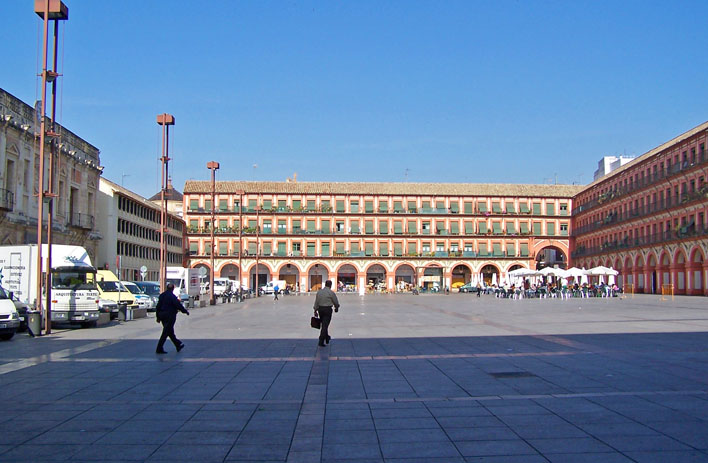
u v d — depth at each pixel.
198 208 95.56
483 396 10.53
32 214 42.59
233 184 97.25
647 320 28.27
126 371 13.55
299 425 8.68
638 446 7.45
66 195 49.09
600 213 86.81
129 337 21.78
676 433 8.02
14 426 8.70
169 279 50.53
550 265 104.69
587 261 91.31
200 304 47.09
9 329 20.81
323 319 18.27
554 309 39.72
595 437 7.87
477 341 19.30
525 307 43.12
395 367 13.89
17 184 40.56
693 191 60.09
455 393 10.83
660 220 67.94
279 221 96.06
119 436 8.16
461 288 90.38
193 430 8.44
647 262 71.00
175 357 15.94
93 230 54.72
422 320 29.62
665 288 67.44
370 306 46.12
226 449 7.54
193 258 94.75
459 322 28.02
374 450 7.46
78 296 25.94
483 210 97.12
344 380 12.23
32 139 42.19
